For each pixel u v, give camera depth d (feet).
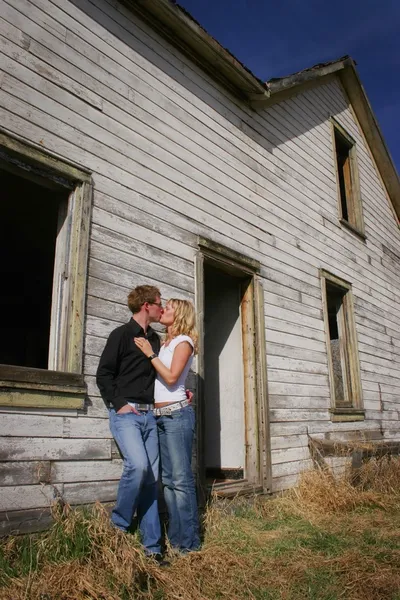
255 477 18.99
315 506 18.40
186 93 18.89
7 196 18.25
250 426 19.52
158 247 16.14
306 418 22.39
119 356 12.25
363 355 29.37
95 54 15.35
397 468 22.30
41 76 13.52
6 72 12.66
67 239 13.60
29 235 22.79
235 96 21.99
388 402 31.19
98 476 12.82
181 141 18.12
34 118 13.08
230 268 19.71
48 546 10.57
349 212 33.17
